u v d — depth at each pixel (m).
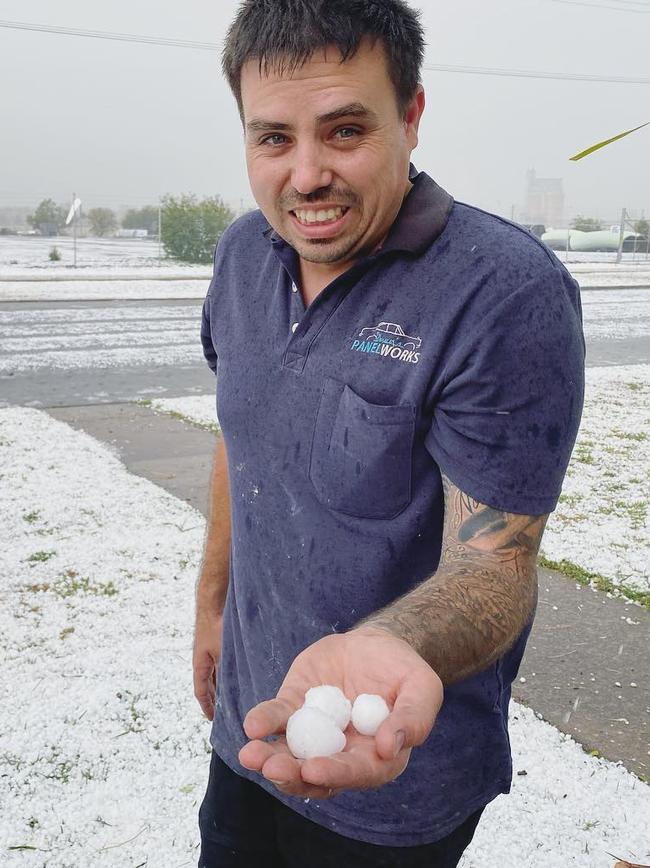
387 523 1.42
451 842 1.51
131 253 39.16
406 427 1.38
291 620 1.54
